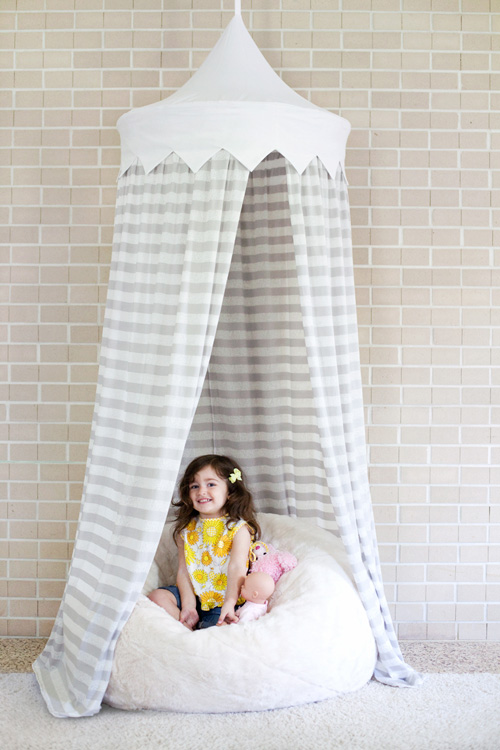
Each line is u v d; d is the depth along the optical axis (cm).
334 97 296
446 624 296
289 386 288
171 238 229
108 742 208
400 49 296
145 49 296
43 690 236
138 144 236
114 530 228
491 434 297
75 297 297
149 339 230
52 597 296
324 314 236
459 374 298
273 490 296
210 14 296
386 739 210
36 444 298
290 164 231
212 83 242
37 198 297
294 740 209
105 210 297
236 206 225
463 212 297
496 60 296
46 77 296
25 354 298
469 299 297
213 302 227
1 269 297
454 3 296
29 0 296
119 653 224
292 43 296
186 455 296
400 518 297
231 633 224
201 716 222
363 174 296
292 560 258
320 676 226
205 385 296
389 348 297
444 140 296
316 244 235
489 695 238
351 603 238
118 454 233
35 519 297
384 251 296
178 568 273
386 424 298
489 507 297
